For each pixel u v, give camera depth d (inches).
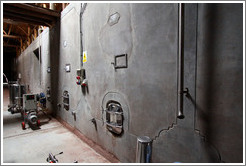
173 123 57.2
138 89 69.7
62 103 151.1
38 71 234.1
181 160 55.5
